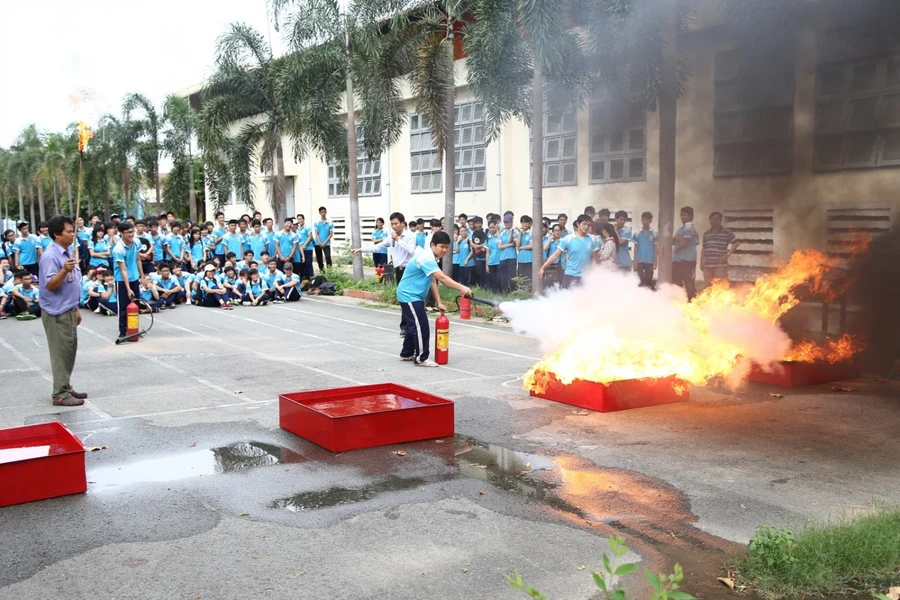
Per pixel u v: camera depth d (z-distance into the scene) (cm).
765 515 478
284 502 501
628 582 387
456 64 2181
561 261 1436
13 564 412
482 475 553
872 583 380
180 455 603
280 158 2325
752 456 597
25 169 4891
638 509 488
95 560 416
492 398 795
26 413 741
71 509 490
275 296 1766
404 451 611
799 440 641
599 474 555
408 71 1828
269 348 1127
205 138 2212
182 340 1208
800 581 377
